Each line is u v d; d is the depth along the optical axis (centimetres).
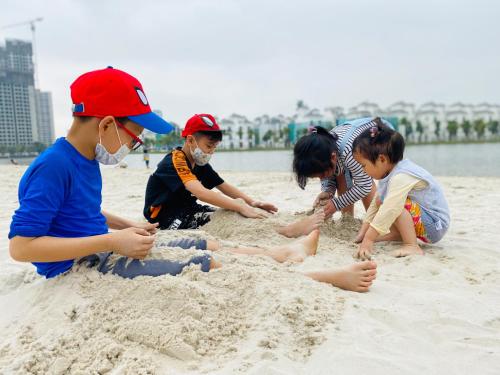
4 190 797
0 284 267
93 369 162
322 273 230
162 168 354
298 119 9075
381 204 322
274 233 329
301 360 165
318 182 844
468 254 300
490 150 3962
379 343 174
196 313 185
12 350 179
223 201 342
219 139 354
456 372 155
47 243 194
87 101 203
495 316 197
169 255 216
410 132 7762
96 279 208
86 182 216
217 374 155
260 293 201
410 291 226
